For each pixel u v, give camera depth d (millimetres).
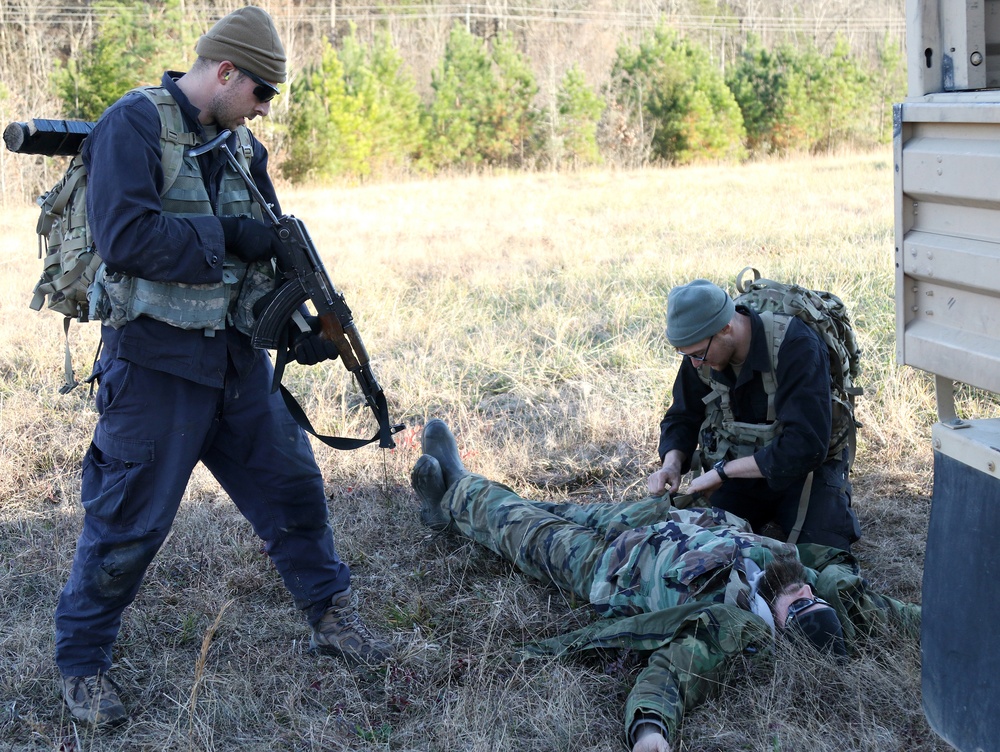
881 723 2584
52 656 3025
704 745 2547
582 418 4969
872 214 11641
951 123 2010
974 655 2059
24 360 6148
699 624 2709
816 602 2807
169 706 2844
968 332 2057
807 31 46719
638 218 12477
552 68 29734
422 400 5406
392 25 40188
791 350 3176
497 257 9781
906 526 3793
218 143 2652
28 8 30906
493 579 3520
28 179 21641
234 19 2607
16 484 4449
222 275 2627
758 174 20016
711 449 3486
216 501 4176
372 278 8508
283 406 2992
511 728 2664
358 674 2969
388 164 26250
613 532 3285
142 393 2639
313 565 3047
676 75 27719
